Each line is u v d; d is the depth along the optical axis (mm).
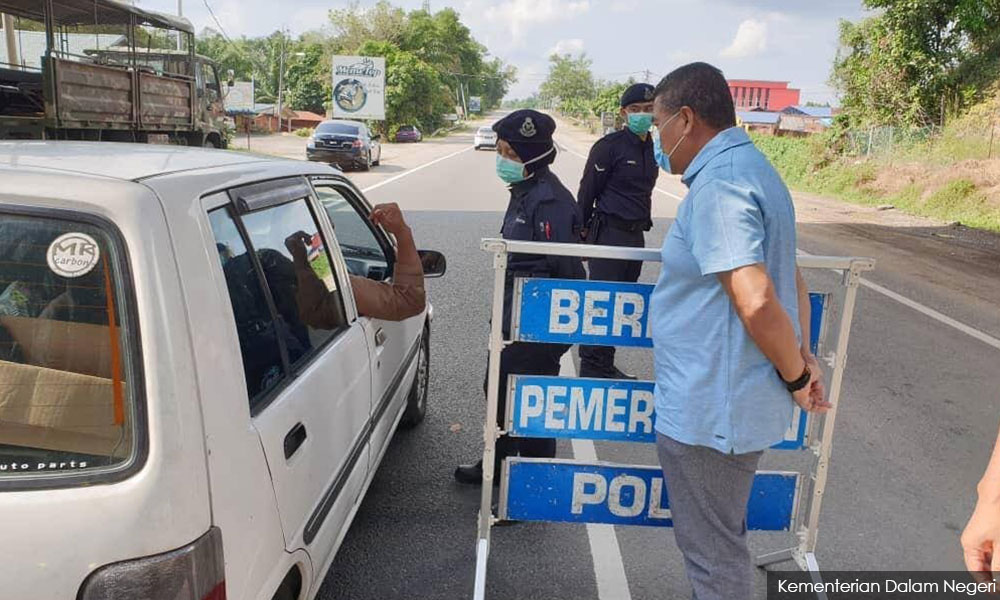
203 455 1731
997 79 23812
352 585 3195
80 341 1681
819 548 3631
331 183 3508
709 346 2188
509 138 3443
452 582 3244
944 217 17047
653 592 3240
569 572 3357
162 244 1755
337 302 3000
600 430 2865
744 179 2104
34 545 1593
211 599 1733
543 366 3625
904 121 25766
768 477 2961
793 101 102125
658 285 2334
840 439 4910
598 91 140750
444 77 91938
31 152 2170
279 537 2133
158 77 13258
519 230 3496
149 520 1620
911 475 4430
